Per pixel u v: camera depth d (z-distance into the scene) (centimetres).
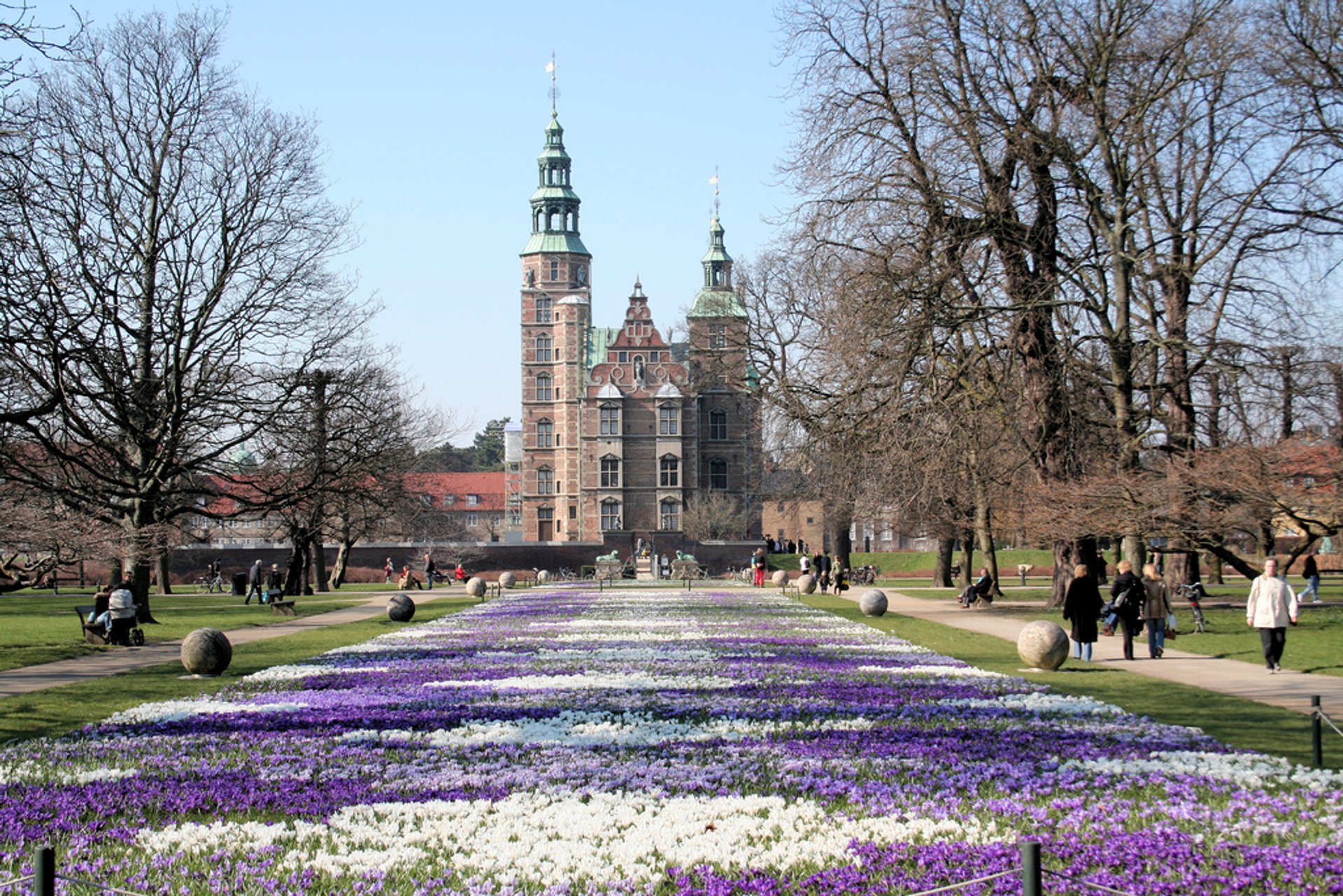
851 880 1016
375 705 2070
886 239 3794
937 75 3756
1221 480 3394
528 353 12538
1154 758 1523
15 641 3428
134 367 3956
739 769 1473
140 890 999
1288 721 1806
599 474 11806
